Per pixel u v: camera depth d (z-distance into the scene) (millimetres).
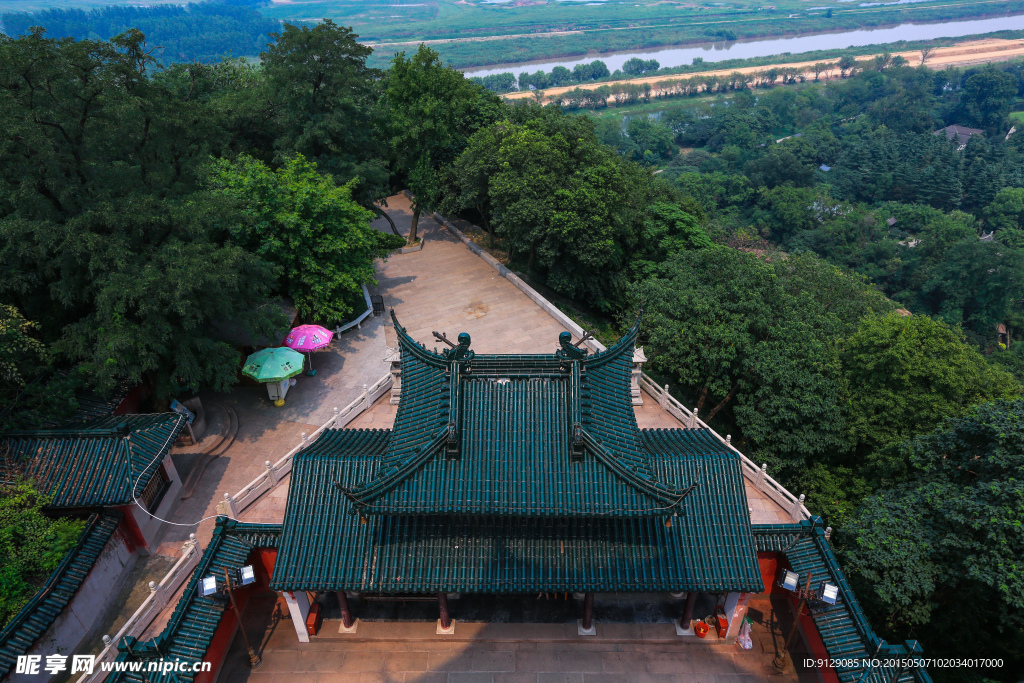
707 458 21688
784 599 23625
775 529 21766
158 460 25969
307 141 48969
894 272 106500
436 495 17922
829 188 154750
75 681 21469
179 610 19234
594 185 46875
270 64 48188
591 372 20891
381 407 35188
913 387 33844
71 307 30312
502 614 22672
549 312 45906
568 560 19344
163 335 28547
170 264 28609
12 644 19703
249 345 36219
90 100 28188
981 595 23047
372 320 45531
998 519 21062
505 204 47188
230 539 21703
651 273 51281
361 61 51219
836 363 36625
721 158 185625
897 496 27594
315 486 21000
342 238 40938
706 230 66812
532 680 20906
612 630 22172
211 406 36375
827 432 35375
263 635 22297
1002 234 110750
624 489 18125
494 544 19547
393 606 22922
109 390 28938
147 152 31875
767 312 39375
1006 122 185750
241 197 37594
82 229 26984
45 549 22203
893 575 23094
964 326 93562
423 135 53406
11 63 25438
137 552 26609
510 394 19750
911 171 144625
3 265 27391
